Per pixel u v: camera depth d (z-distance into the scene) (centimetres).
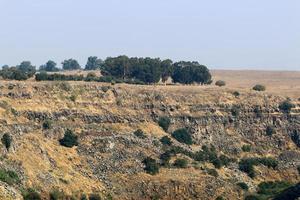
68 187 17150
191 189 19325
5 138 16650
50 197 16175
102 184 18638
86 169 19050
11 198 14388
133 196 18625
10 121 19312
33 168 16775
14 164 16200
